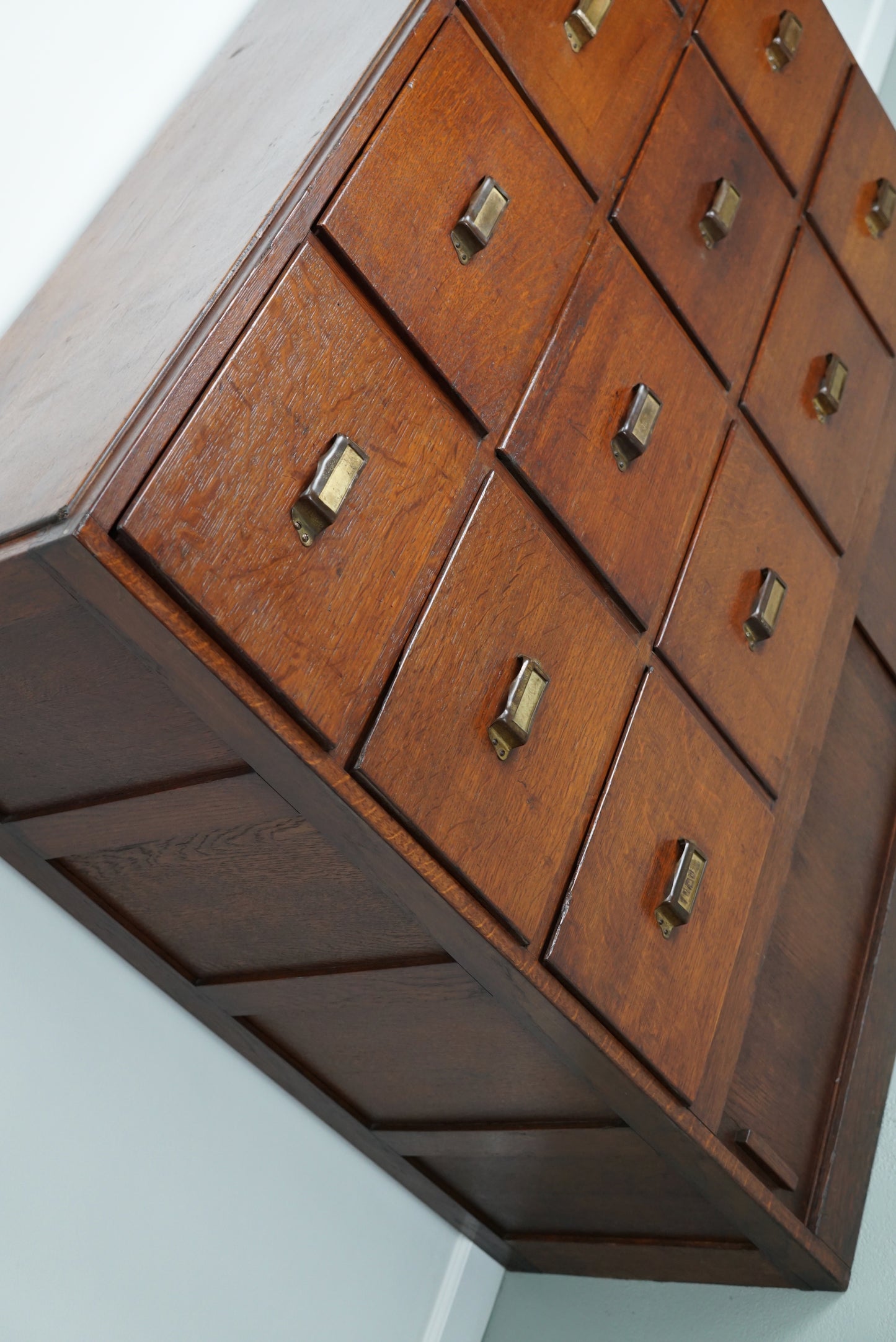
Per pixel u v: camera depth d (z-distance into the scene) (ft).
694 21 5.98
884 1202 6.00
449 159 4.99
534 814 4.96
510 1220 6.37
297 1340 6.12
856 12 9.29
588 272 5.34
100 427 4.45
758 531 5.86
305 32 5.82
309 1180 6.24
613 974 5.10
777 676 5.86
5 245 6.08
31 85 6.22
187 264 4.88
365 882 4.90
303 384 4.58
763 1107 5.74
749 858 5.64
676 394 5.60
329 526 4.58
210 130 5.87
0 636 4.73
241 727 4.51
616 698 5.25
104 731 4.88
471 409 4.92
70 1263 5.60
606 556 5.24
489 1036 5.29
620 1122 5.40
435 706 4.75
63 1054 5.70
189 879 5.30
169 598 4.33
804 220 6.38
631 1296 6.37
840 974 6.22
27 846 5.53
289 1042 5.89
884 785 6.63
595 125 5.46
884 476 6.67
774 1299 6.03
